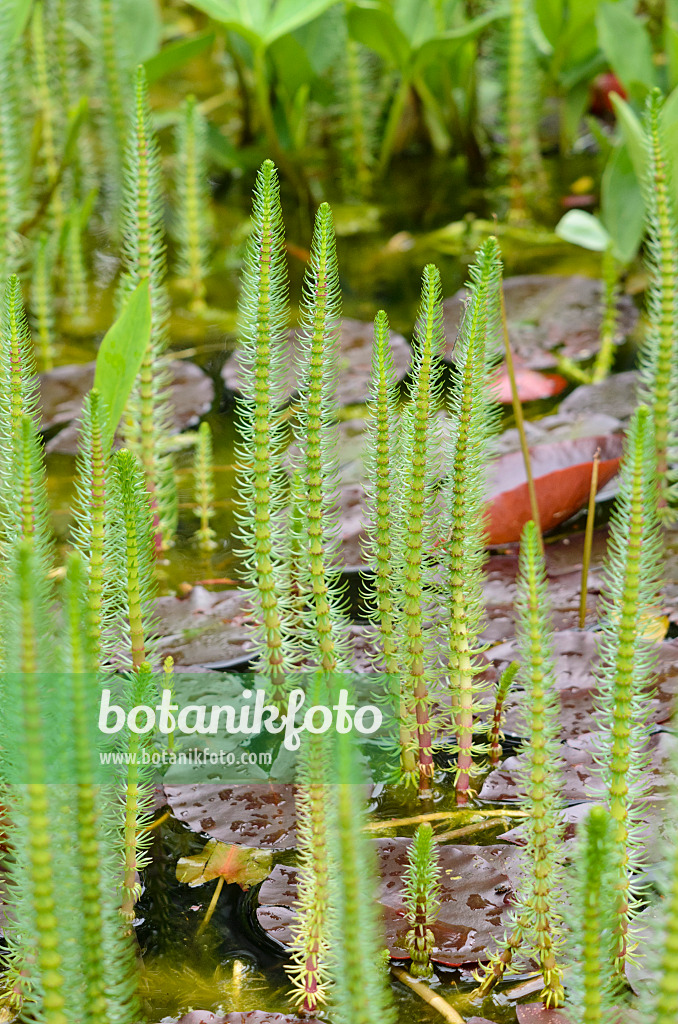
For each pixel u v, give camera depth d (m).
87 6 2.82
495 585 1.85
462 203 2.69
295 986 1.64
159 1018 1.63
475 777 1.74
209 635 1.82
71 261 2.19
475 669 1.71
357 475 1.93
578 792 1.71
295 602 1.79
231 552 1.91
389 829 1.71
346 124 2.72
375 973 1.56
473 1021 1.62
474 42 2.69
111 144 2.48
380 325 1.67
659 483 1.91
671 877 1.55
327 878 1.61
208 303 2.28
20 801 1.58
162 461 1.90
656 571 1.63
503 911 1.66
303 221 2.62
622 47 2.28
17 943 1.62
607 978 1.58
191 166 2.19
